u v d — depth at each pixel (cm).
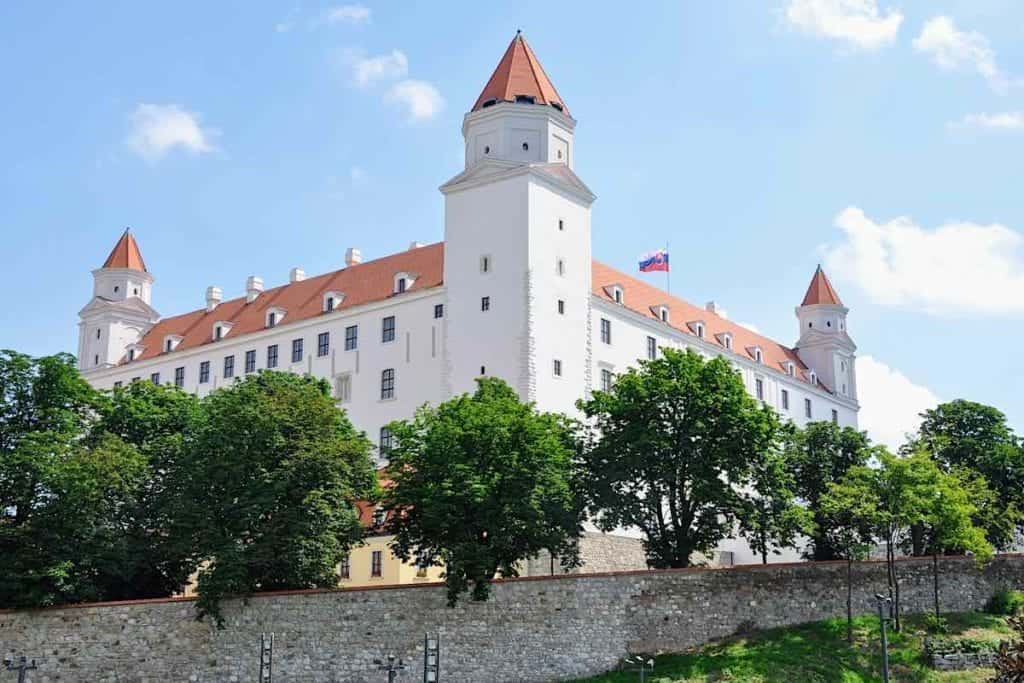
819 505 7119
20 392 6244
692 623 5956
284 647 5641
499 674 5612
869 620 6253
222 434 6075
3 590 5756
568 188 9025
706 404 6456
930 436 8188
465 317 8838
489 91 9200
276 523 5838
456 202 9081
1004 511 7656
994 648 5847
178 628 5684
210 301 11881
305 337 10069
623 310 9538
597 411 6794
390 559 7781
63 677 5659
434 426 6212
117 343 12112
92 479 5825
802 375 12769
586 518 6450
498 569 6209
